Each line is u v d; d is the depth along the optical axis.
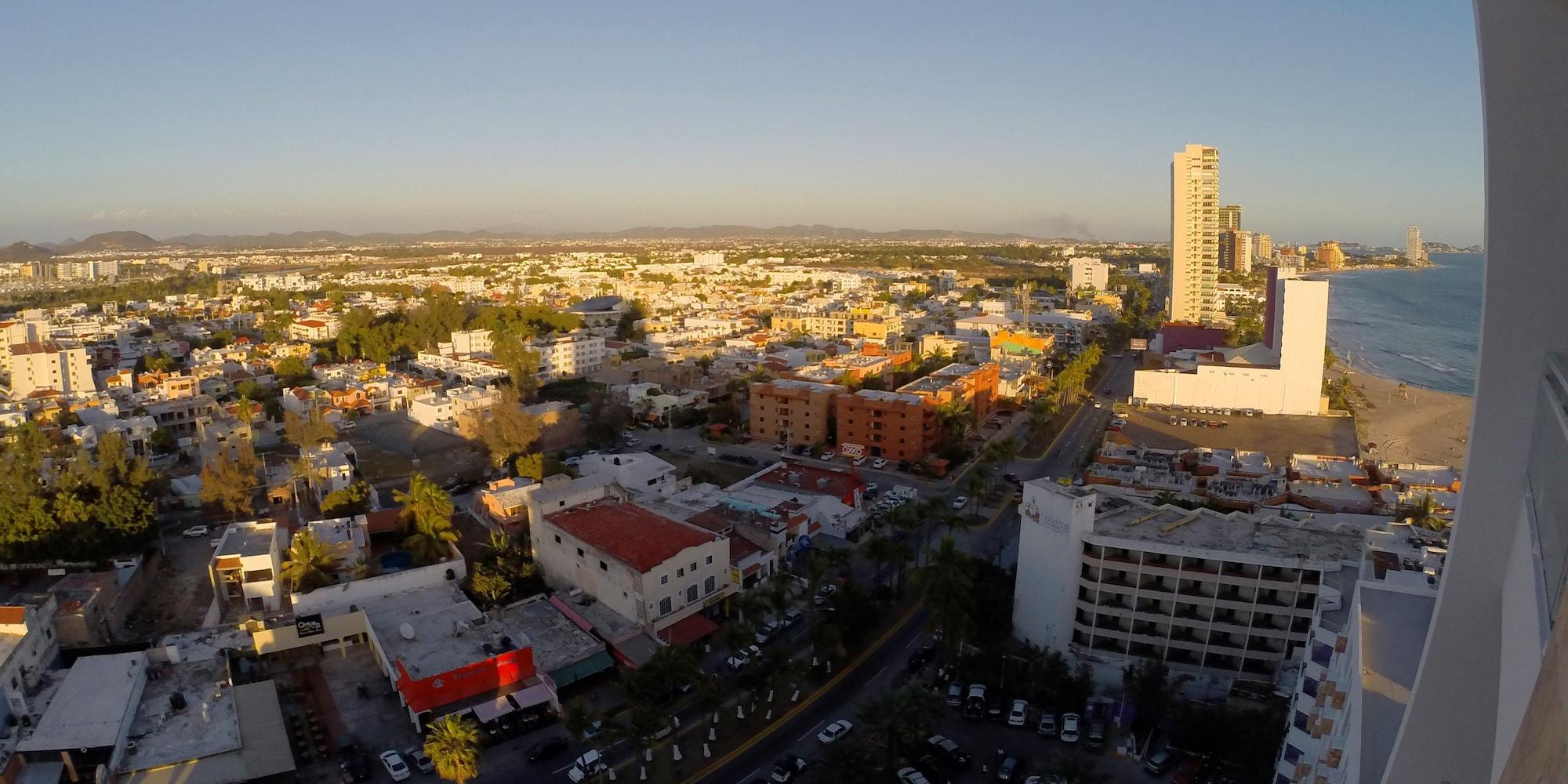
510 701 85.25
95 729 76.94
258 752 77.94
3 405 189.38
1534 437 29.58
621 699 89.75
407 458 176.38
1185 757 79.38
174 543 131.50
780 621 99.94
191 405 196.62
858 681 93.12
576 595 106.69
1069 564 93.88
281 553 116.00
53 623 93.75
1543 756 18.20
